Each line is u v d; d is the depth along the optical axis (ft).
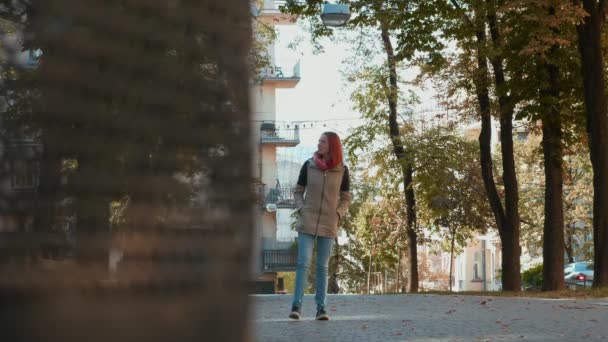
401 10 96.27
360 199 206.49
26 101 6.42
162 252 7.23
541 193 199.52
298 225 40.34
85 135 6.74
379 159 146.20
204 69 7.89
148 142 7.27
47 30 6.53
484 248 312.09
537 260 237.25
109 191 6.88
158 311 7.05
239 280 7.84
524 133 111.34
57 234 6.47
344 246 224.33
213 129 7.89
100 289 6.63
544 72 91.30
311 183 40.16
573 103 92.79
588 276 191.31
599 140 81.92
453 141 147.84
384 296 59.36
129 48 7.16
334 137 40.47
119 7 7.14
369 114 141.28
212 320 7.50
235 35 8.19
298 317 40.16
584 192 191.93
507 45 92.17
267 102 240.94
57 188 6.52
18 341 6.09
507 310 46.19
